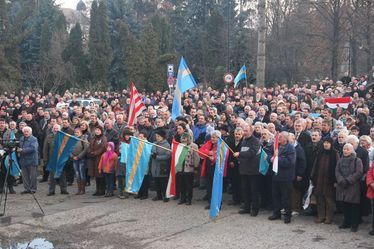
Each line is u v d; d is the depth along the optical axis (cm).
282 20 5028
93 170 1241
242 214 1045
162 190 1177
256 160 1014
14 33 4619
